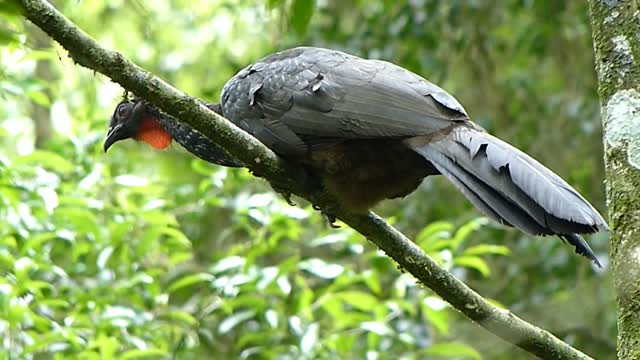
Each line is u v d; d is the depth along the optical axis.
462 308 7.59
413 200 17.22
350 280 11.98
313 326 11.53
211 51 19.66
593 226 6.34
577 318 15.80
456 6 16.98
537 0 17.53
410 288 12.91
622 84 6.73
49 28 6.58
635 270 6.38
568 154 17.56
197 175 15.37
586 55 18.16
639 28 6.77
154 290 12.12
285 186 8.34
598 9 6.93
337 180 8.16
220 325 12.40
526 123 17.91
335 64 8.29
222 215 14.87
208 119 7.23
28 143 13.90
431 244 11.73
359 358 12.39
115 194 12.88
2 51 10.95
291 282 12.84
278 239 12.75
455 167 7.21
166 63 18.97
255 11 18.58
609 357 15.52
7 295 10.62
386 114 7.79
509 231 17.27
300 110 8.16
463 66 18.36
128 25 19.08
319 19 17.98
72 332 10.90
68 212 11.61
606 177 6.73
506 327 7.52
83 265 12.45
